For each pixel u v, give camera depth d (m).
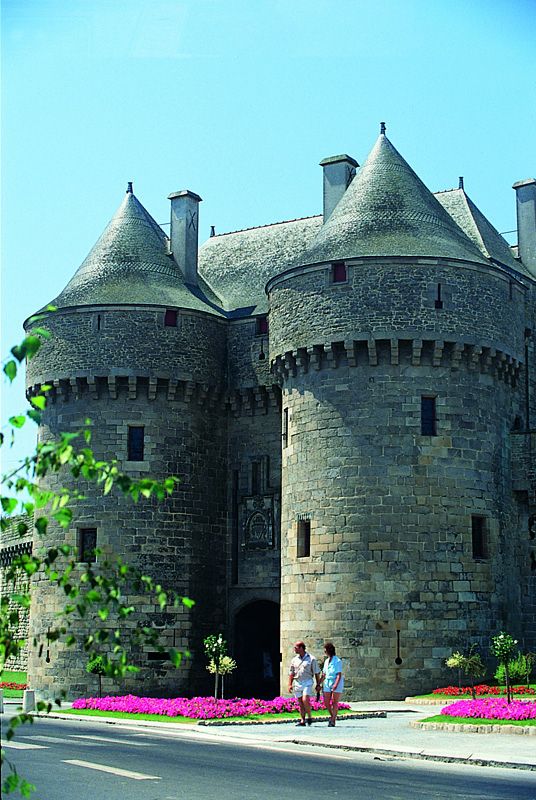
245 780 17.50
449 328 38.12
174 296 45.59
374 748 21.98
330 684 27.06
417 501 37.31
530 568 40.22
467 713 27.42
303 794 15.95
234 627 44.78
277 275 40.97
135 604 42.69
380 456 37.59
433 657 36.34
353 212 41.47
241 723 28.09
